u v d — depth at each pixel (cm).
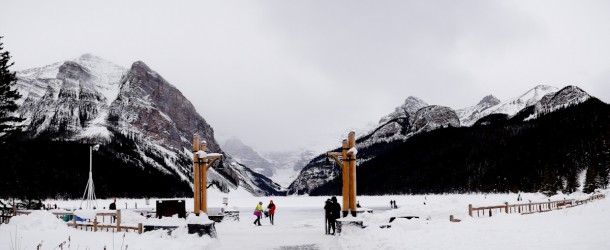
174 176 17362
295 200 12900
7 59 2938
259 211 2928
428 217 2417
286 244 1817
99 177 13188
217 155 2281
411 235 1508
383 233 1588
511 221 1878
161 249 1416
